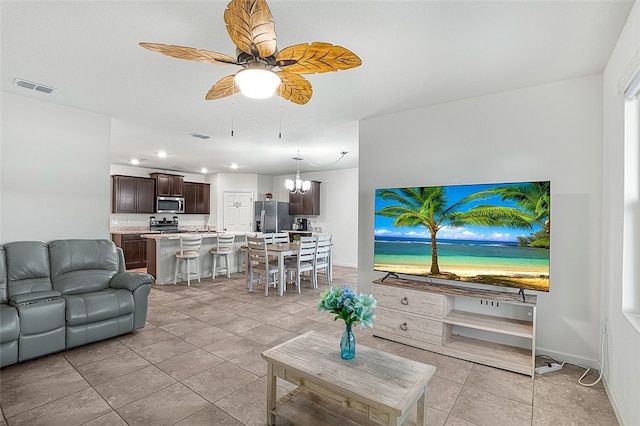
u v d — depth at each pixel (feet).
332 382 5.54
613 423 6.72
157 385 7.93
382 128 12.86
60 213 11.80
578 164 9.23
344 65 6.36
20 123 10.96
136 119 13.60
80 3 6.18
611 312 7.78
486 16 6.47
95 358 9.37
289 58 6.04
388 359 6.41
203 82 9.91
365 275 13.21
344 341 6.39
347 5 6.15
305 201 29.22
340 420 6.22
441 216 10.53
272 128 14.92
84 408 6.96
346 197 27.53
